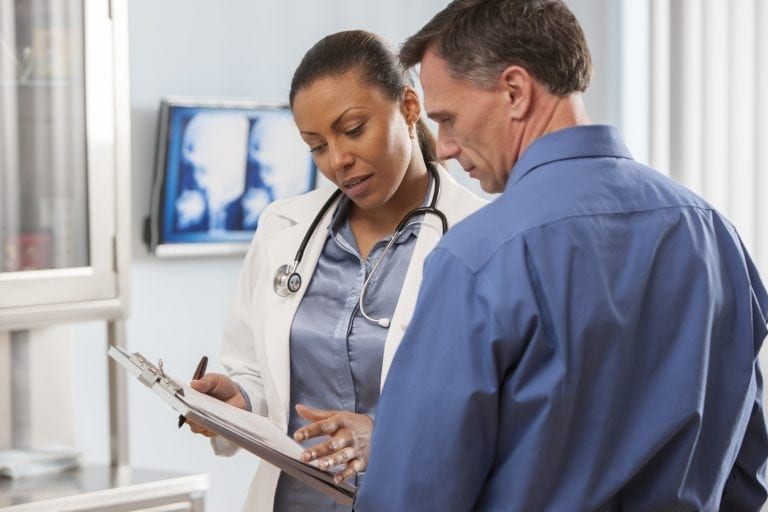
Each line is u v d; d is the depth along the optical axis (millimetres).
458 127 1355
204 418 1554
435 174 1972
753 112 3832
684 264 1287
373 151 1855
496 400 1199
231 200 3439
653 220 1285
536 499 1220
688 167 3949
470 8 1328
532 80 1312
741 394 1357
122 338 2922
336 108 1843
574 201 1251
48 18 2748
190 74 3400
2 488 2676
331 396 1930
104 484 2715
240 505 3592
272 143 3502
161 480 2752
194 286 3469
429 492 1202
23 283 2695
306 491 1909
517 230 1226
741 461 1481
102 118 2834
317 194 2072
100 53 2828
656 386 1269
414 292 1873
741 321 1357
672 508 1306
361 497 1244
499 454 1235
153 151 3355
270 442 1583
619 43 4227
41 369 2926
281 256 2016
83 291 2807
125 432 2941
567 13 1331
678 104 3955
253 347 2143
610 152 1323
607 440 1241
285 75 3586
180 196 3338
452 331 1211
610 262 1243
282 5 3568
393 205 1959
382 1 3797
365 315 1891
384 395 1245
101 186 2838
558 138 1303
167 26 3352
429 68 1364
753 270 1420
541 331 1196
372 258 1951
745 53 3834
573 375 1206
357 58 1862
